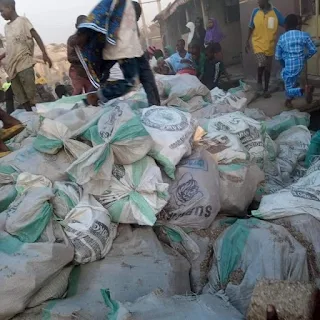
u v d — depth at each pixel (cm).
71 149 275
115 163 263
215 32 920
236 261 242
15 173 276
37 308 219
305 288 195
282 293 194
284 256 234
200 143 306
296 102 620
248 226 253
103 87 370
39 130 285
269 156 373
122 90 372
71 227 239
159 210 257
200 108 440
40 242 227
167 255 251
